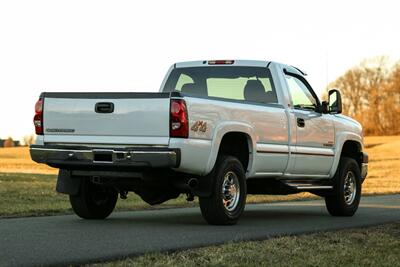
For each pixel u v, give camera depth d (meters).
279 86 12.52
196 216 12.95
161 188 11.41
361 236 10.05
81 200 11.61
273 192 12.71
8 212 13.09
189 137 10.31
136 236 9.44
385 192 23.70
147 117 10.38
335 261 7.92
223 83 12.92
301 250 8.57
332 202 13.68
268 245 8.77
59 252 7.91
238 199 11.27
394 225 11.56
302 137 12.75
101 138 10.65
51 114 11.01
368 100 99.31
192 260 7.62
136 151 10.31
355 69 99.50
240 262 7.60
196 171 10.55
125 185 11.17
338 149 13.72
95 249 8.19
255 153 11.55
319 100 13.69
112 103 10.58
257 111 11.66
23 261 7.30
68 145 10.88
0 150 84.44
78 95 10.84
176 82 13.27
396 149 83.00
